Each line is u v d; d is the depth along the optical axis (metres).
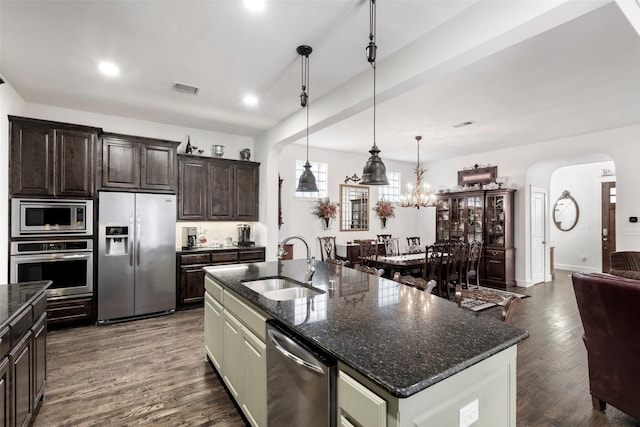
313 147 6.59
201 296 4.69
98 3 2.11
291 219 6.33
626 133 4.93
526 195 6.26
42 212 3.68
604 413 2.25
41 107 4.05
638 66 2.95
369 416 1.06
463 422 1.16
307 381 1.37
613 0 1.63
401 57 2.62
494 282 6.30
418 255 5.83
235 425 2.11
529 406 2.33
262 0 2.06
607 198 7.63
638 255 4.21
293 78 3.21
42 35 2.49
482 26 2.01
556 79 3.23
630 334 2.00
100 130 4.00
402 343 1.31
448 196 7.14
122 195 4.09
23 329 1.89
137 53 2.77
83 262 3.89
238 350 2.17
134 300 4.17
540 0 1.72
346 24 2.31
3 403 1.61
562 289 6.04
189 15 2.23
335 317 1.64
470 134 5.44
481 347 1.27
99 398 2.40
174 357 3.10
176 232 4.86
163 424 2.11
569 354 3.19
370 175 2.87
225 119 4.62
